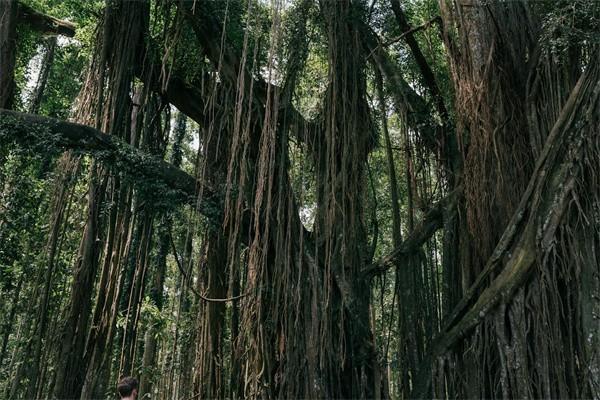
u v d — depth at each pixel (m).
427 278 9.66
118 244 9.80
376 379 8.51
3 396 10.90
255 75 9.72
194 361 11.68
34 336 9.37
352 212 8.84
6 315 12.59
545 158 7.62
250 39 9.71
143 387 15.15
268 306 8.84
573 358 6.86
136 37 9.91
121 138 9.39
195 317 11.98
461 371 7.71
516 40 8.82
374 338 9.08
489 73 8.61
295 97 9.66
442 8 9.74
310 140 9.45
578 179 7.29
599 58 7.46
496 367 7.29
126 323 10.52
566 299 7.12
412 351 8.96
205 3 9.82
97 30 10.43
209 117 10.28
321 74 10.10
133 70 10.01
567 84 8.02
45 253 9.98
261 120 9.30
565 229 7.25
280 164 8.94
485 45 8.77
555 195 7.35
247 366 8.75
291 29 9.34
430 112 11.07
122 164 8.88
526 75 8.65
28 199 11.16
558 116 7.96
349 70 9.26
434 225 9.88
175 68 10.59
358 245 9.18
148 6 10.30
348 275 8.88
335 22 9.26
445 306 9.13
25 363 9.72
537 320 7.09
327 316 8.52
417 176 11.03
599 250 7.08
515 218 7.72
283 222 8.98
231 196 9.24
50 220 9.68
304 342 8.41
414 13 13.05
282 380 8.25
